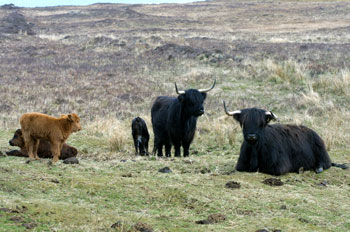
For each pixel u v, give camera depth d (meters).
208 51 31.84
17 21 63.47
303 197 8.27
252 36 46.28
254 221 6.99
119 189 8.19
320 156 10.82
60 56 35.72
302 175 10.24
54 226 6.27
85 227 6.27
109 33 49.69
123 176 9.20
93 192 7.95
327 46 33.94
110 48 38.41
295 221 7.07
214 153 12.94
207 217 7.09
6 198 7.14
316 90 22.06
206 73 26.66
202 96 12.55
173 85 24.91
